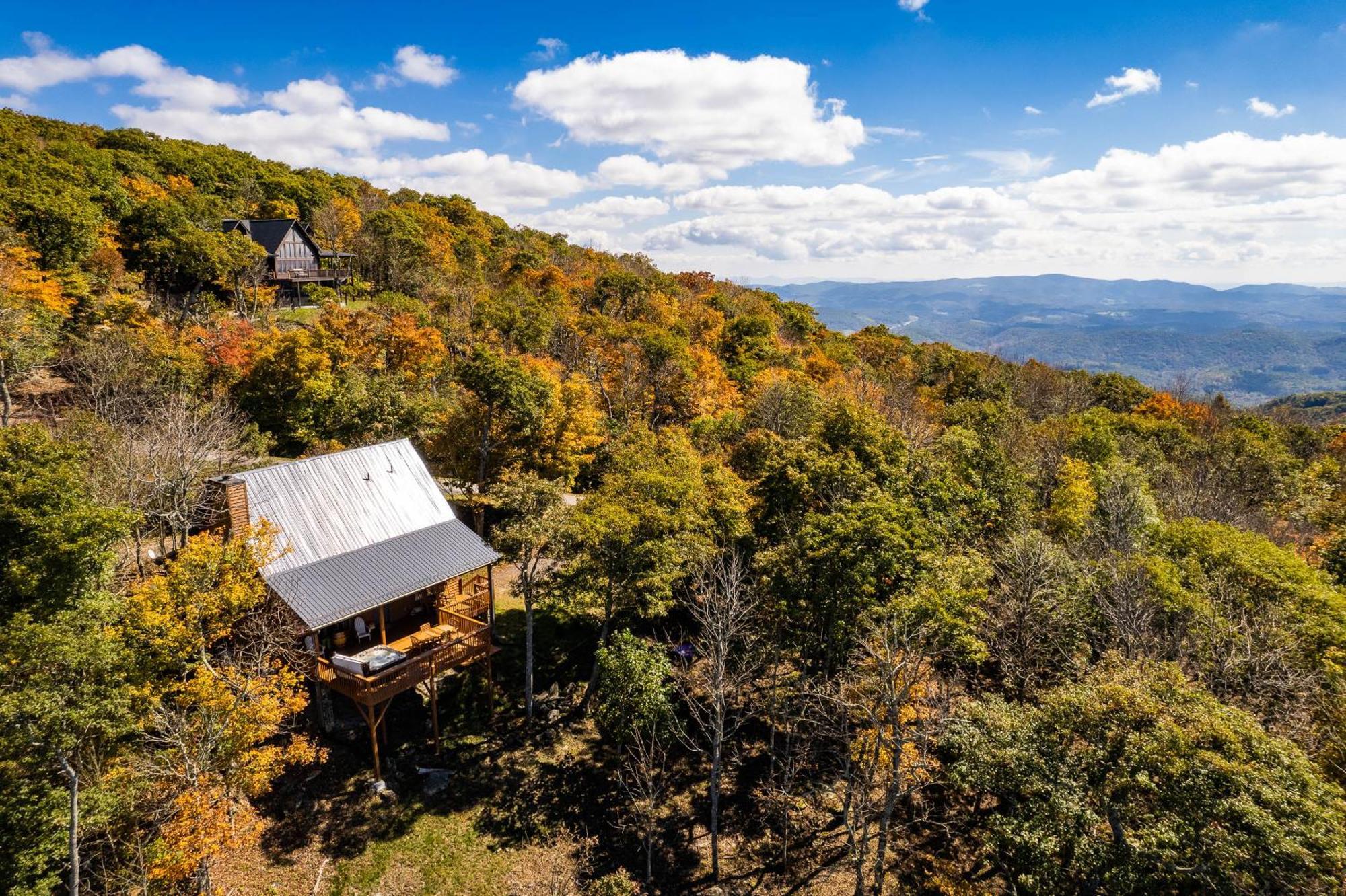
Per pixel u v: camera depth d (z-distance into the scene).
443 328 60.53
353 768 25.05
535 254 121.06
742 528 32.50
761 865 23.70
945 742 21.66
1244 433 64.69
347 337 50.88
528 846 23.42
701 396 60.25
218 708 18.83
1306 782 15.85
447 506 31.02
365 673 23.62
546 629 34.66
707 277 136.75
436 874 21.88
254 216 89.69
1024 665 28.05
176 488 27.67
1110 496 41.94
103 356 38.50
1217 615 26.14
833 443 37.59
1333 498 51.19
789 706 28.14
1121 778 17.12
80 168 65.38
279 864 21.20
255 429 39.66
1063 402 85.69
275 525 24.83
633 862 23.45
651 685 25.89
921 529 28.00
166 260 56.03
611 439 49.78
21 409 38.91
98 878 18.31
